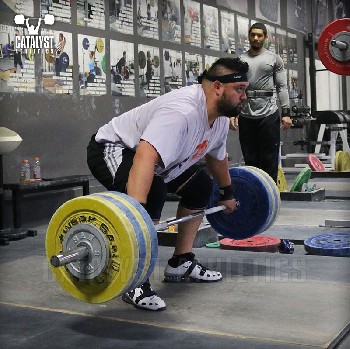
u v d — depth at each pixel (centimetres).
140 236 200
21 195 441
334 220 417
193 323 221
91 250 204
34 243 389
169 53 625
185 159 244
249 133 443
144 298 238
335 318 223
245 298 250
